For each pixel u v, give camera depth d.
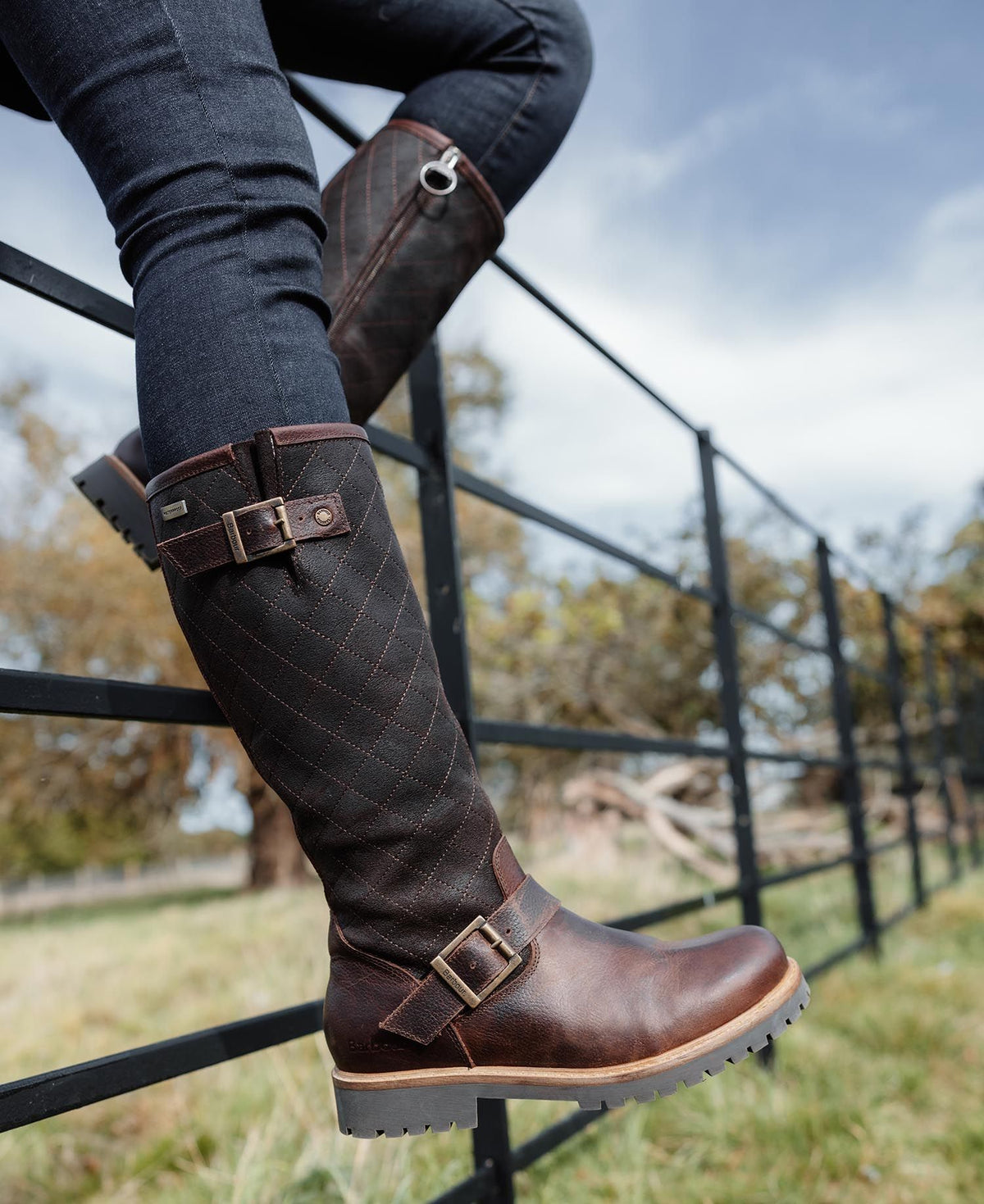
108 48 0.55
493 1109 1.12
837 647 3.28
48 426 9.43
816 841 5.57
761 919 2.09
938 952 3.10
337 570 0.58
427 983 0.62
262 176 0.57
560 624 6.93
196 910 6.07
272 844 9.56
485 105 0.73
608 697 7.14
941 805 6.74
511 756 7.09
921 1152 1.55
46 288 0.82
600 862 5.42
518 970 0.63
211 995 2.67
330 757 0.59
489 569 8.59
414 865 0.61
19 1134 1.57
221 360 0.56
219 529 0.56
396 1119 0.63
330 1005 0.65
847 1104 1.69
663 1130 1.62
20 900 13.73
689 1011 0.62
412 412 1.23
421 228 0.71
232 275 0.56
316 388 0.58
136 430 0.79
